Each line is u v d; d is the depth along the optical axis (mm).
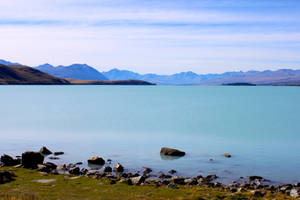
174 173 37281
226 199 24266
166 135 70188
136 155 48281
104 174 34906
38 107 147125
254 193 26844
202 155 48438
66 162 43031
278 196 26516
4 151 50969
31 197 22406
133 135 70562
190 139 65375
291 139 65125
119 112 127375
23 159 36781
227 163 42906
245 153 50312
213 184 31734
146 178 34469
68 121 95625
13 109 135125
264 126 87438
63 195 23703
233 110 140000
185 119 103688
